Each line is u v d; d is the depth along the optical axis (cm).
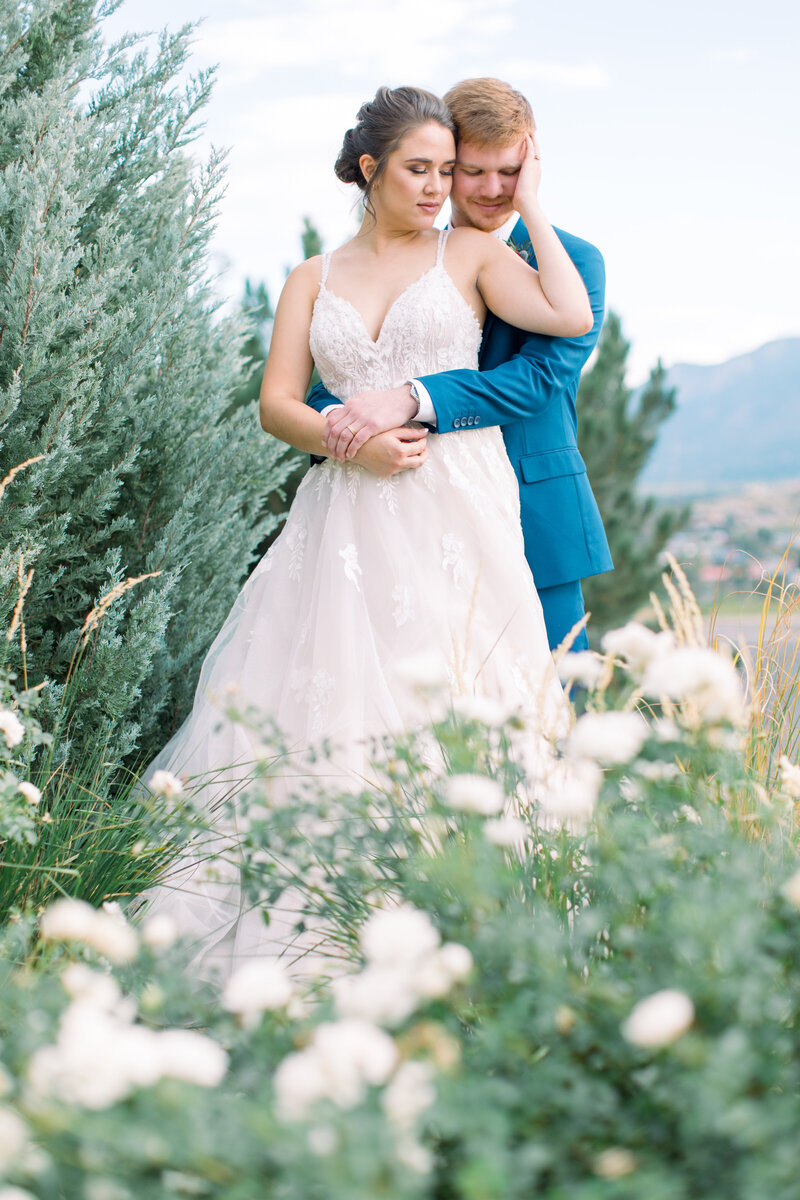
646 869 120
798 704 199
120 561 319
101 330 279
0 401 265
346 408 244
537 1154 87
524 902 137
